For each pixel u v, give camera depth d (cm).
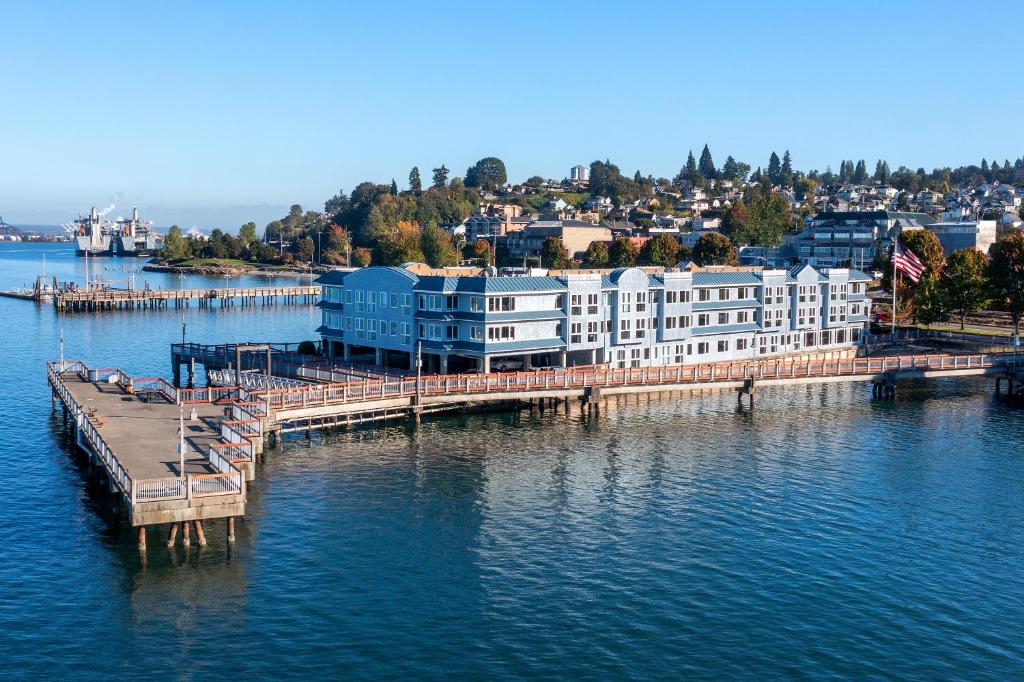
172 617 5069
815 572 5819
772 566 5906
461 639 4897
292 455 8269
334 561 5869
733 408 10781
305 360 11688
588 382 10094
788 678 4553
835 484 7694
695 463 8294
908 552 6172
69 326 18400
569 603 5341
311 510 6806
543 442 8944
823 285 13800
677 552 6128
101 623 4991
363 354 12612
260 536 6256
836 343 14125
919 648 4869
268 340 16600
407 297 11062
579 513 6869
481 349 10350
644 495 7325
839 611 5278
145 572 5628
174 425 7669
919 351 14650
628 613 5225
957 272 16825
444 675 4538
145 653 4694
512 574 5731
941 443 9162
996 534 6525
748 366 10956
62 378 9894
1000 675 4603
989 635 5016
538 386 9831
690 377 10538
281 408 8525
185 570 5669
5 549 5919
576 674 4562
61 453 8219
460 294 10562
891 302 18850
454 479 7656
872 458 8556
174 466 6303
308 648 4775
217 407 8519
